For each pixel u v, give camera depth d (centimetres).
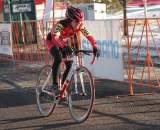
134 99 880
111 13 2611
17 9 2134
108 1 2712
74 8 721
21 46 1531
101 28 962
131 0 2398
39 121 749
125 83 1049
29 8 2155
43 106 782
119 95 923
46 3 1853
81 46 989
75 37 738
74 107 731
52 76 748
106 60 967
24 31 1515
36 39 1461
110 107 821
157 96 901
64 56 730
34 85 1092
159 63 1280
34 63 1473
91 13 2172
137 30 1099
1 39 1609
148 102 849
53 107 769
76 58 722
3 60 1611
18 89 1050
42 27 1419
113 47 938
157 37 1298
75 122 731
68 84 730
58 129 695
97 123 717
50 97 765
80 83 721
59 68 746
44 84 779
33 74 1270
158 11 2300
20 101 915
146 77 1121
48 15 1858
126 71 1029
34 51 1469
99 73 995
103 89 992
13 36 1550
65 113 793
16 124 736
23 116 788
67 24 720
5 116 792
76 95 728
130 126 691
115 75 948
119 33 916
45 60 1405
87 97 733
